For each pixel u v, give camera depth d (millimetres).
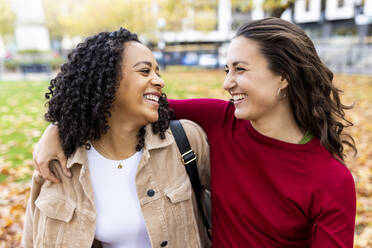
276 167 1183
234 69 1173
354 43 18172
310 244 1216
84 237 1230
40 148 1247
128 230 1286
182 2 15602
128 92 1163
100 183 1280
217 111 1441
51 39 38594
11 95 9750
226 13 28859
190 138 1412
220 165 1354
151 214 1273
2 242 2686
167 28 23234
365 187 3393
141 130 1305
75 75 1205
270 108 1169
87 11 20141
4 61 19734
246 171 1268
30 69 18281
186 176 1390
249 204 1254
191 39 30281
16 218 2969
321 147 1176
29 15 18125
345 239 1039
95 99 1169
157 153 1336
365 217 2900
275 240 1224
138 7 19641
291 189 1142
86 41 1229
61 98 1228
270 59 1101
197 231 1407
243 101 1178
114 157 1297
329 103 1211
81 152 1250
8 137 5340
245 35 1146
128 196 1288
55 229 1236
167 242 1302
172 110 1418
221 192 1324
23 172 3822
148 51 1209
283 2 8805
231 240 1316
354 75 13961
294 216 1166
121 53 1153
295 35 1125
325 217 1078
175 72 17781
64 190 1256
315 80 1137
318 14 22812
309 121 1177
